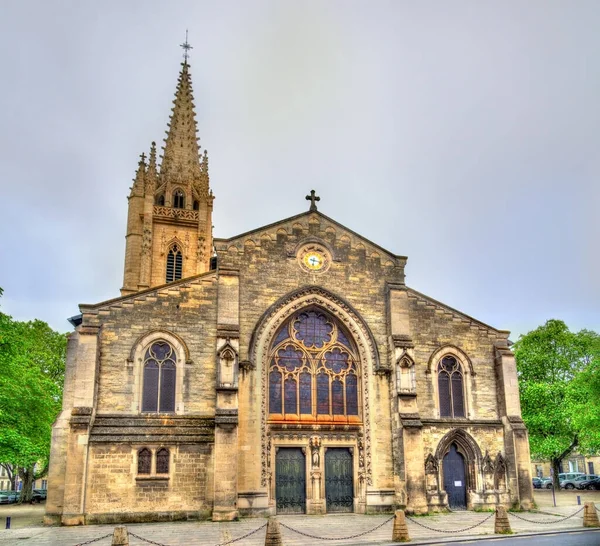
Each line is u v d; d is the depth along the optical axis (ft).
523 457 136.56
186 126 282.36
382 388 135.13
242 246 135.74
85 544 91.20
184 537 96.68
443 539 95.55
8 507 186.29
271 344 133.90
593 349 189.37
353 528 107.55
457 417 139.13
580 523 113.70
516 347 239.71
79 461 113.19
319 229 142.51
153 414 122.21
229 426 118.93
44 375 206.49
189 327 128.67
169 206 262.88
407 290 142.41
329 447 131.23
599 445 195.00
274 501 124.36
